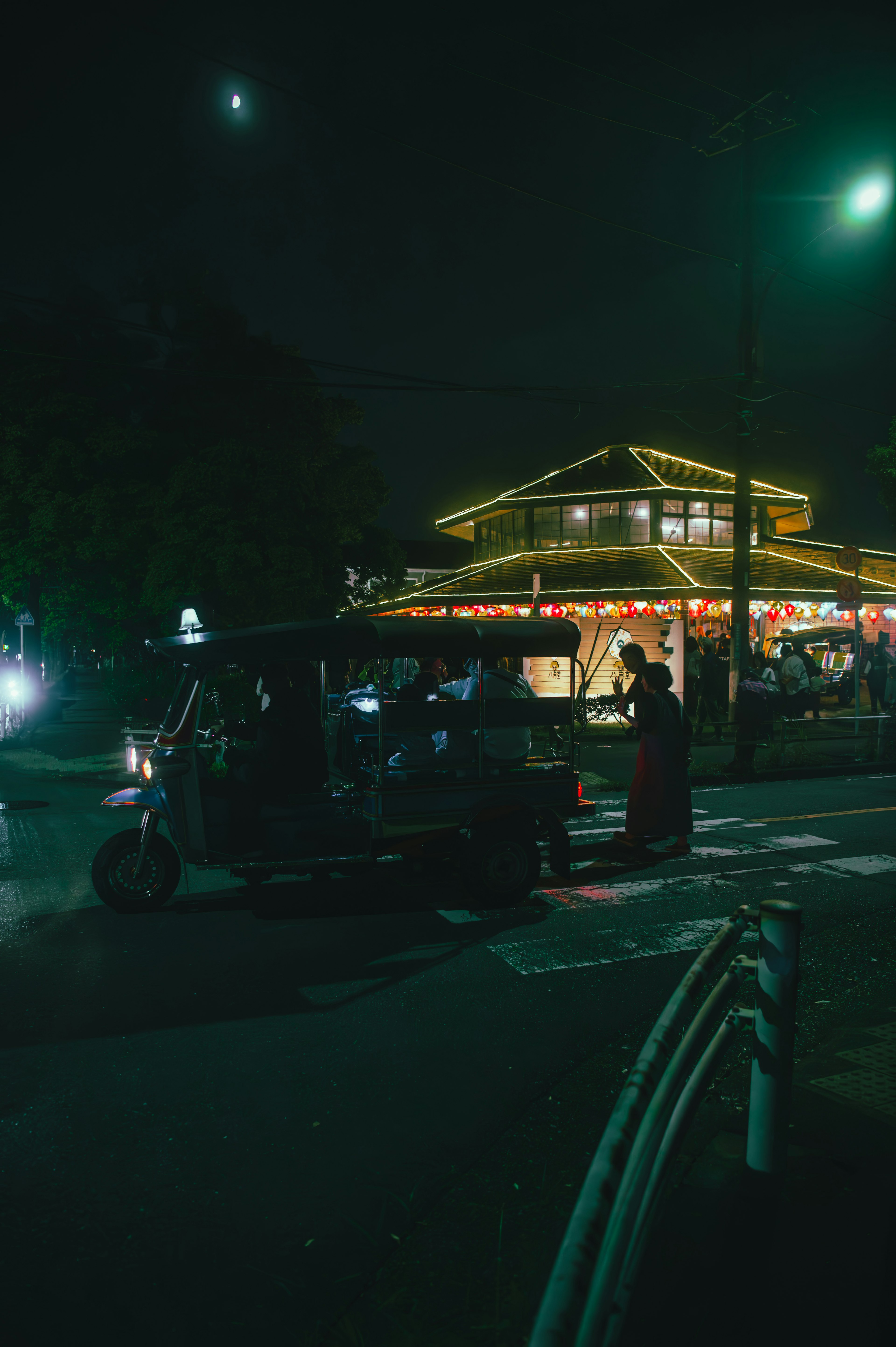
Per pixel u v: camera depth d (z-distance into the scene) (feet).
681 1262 8.12
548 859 26.81
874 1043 13.50
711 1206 9.07
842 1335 7.13
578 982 16.56
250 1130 11.18
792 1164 9.89
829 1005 15.55
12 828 32.24
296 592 58.90
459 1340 7.42
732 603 53.93
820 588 75.31
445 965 17.43
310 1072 12.82
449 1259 8.61
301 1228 9.17
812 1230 8.61
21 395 61.00
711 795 39.50
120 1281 8.37
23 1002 15.46
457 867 22.36
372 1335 7.55
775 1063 9.20
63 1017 14.79
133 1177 10.14
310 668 24.03
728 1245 8.36
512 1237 8.93
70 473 61.11
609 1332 5.16
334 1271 8.49
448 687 24.90
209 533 56.70
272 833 21.29
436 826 21.09
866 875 24.58
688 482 85.71
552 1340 3.67
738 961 9.78
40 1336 7.63
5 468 60.70
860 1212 8.91
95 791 42.47
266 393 66.80
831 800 37.81
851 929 19.84
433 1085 12.45
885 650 63.05
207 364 65.31
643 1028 14.51
